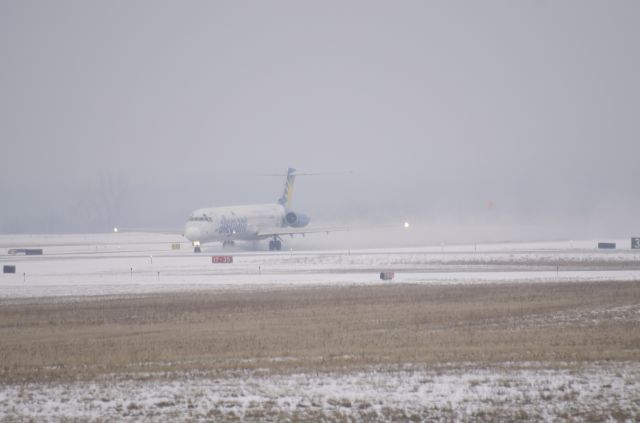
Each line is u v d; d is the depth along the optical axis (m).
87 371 124.00
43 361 133.88
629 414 95.81
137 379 116.69
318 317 183.88
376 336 154.12
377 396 104.00
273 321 179.38
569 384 108.44
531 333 153.75
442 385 108.88
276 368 122.81
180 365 127.00
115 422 95.50
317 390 107.50
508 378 112.12
